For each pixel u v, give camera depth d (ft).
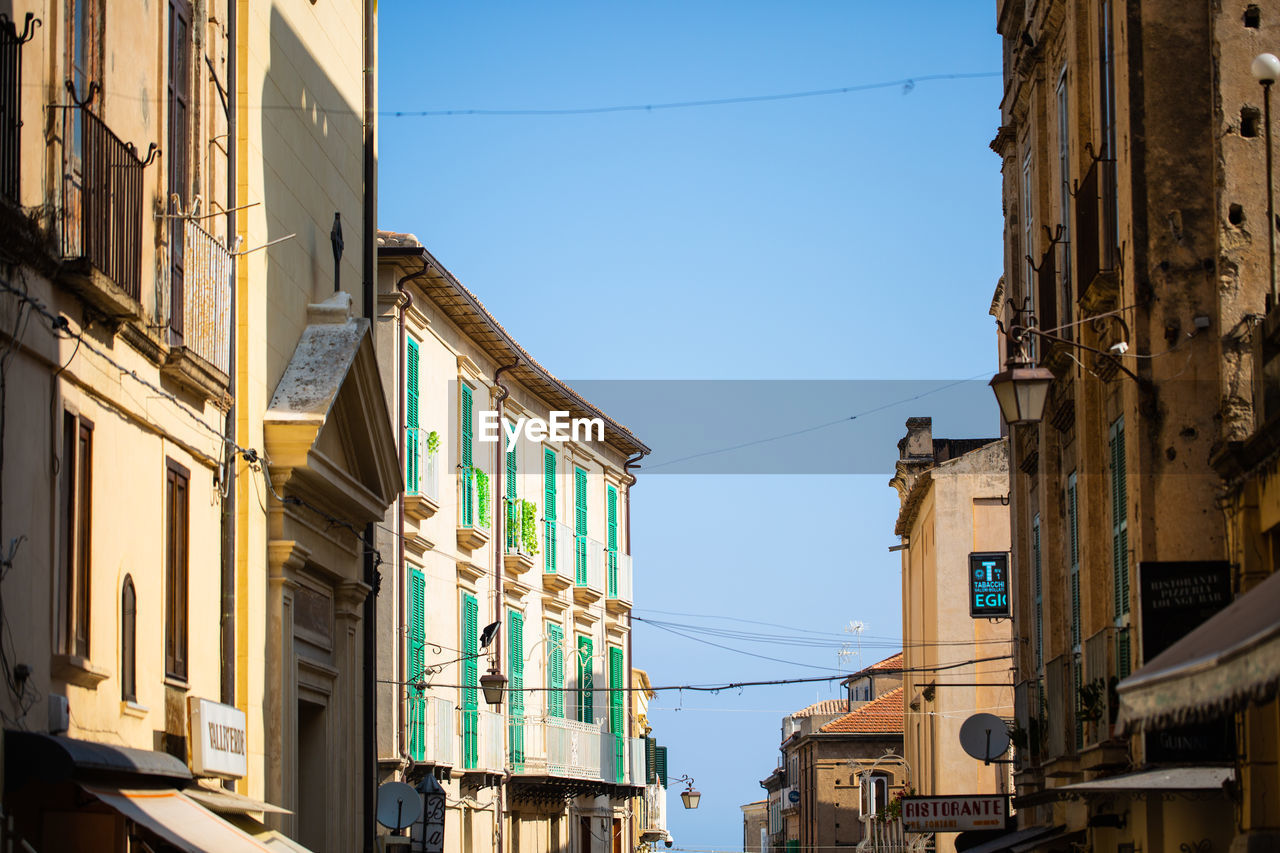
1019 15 78.33
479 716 102.73
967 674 128.57
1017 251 80.53
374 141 76.33
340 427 64.49
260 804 49.37
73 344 38.86
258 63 58.03
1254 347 43.09
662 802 205.46
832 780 199.11
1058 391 63.52
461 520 100.78
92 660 40.37
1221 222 47.88
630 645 141.18
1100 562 56.54
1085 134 59.31
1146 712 26.45
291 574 59.36
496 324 102.78
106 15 42.73
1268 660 22.84
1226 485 45.09
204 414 51.16
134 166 42.06
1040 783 71.87
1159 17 49.93
